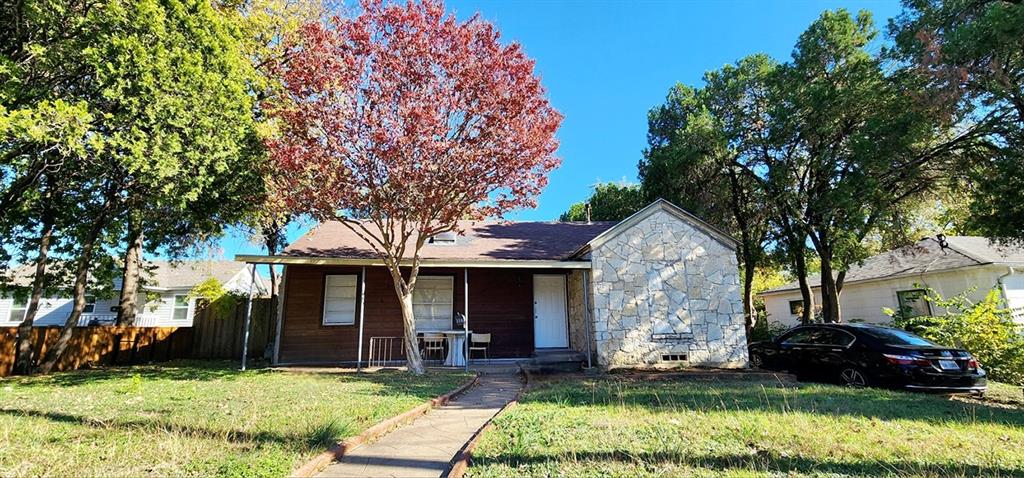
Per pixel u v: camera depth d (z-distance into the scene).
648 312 12.40
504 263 12.39
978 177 12.48
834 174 15.34
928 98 10.95
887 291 19.36
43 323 24.89
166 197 9.95
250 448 4.16
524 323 14.18
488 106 9.88
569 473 3.70
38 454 3.87
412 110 9.23
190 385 8.38
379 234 14.95
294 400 6.64
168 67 8.70
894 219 14.88
